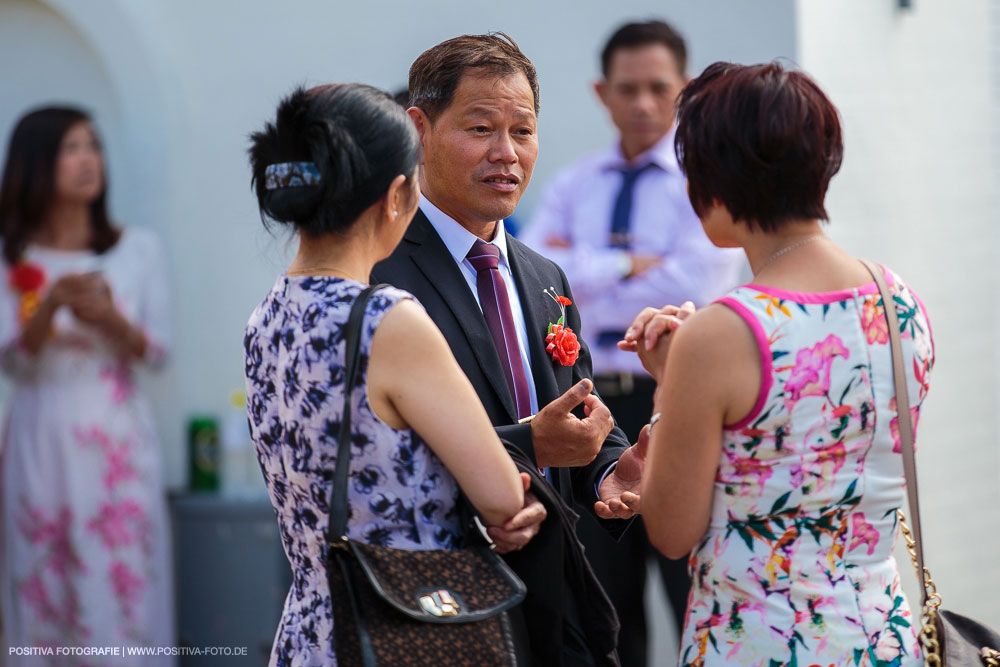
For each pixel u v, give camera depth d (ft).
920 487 36.73
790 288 14.26
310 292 14.47
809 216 14.52
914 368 14.73
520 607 15.49
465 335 17.69
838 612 14.28
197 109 36.45
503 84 17.80
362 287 14.40
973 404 39.50
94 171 34.06
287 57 35.94
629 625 28.19
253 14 36.09
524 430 16.72
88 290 32.58
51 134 33.53
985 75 40.16
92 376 33.27
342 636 13.85
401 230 15.12
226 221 36.32
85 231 34.53
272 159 14.78
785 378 13.87
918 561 15.10
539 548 15.72
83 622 32.91
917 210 36.35
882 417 14.39
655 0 33.01
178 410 36.55
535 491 15.46
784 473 14.15
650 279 29.43
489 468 14.35
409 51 35.19
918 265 36.40
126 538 33.50
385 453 14.24
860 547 14.61
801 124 14.05
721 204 14.74
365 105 14.53
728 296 14.16
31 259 33.71
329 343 14.12
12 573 33.30
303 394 14.26
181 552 35.65
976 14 39.58
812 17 31.83
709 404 13.93
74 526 32.76
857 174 33.53
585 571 16.26
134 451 33.91
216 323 36.40
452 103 17.83
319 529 14.52
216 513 35.14
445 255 18.20
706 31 32.55
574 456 16.98
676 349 14.21
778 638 14.23
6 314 33.40
